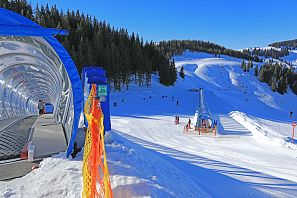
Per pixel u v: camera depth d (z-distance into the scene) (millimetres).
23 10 76625
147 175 4777
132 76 77250
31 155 5840
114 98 55938
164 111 42156
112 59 65375
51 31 5035
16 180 4605
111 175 4410
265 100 93562
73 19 83312
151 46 90188
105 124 7945
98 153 3266
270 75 120938
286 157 15219
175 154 11812
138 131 22938
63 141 7461
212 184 7008
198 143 19156
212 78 125750
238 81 121875
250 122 30734
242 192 6598
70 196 3936
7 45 6758
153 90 72125
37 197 3984
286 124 36594
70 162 5230
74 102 5664
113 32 85750
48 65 8492
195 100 54406
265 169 11430
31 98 21844
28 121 12461
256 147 18266
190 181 6230
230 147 17891
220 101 55156
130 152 6215
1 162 5750
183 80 103062
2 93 12422
